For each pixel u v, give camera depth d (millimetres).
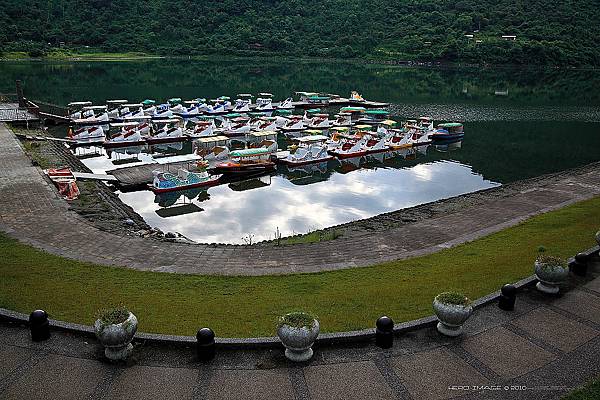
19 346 11914
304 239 25250
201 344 11367
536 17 145875
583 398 10211
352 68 134000
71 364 11297
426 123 59750
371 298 15047
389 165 45438
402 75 122312
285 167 43938
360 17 158625
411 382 10883
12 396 10242
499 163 45781
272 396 10398
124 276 16984
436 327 12883
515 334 12758
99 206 29000
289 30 156000
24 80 99188
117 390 10484
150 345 11984
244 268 18344
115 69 122000
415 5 161250
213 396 10375
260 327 13086
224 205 33312
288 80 114000
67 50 138750
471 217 26297
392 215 29891
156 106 71188
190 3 161125
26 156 36281
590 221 23141
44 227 22328
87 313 13734
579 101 84250
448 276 16891
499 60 133125
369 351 11969
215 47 148500
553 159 47094
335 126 62094
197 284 16406
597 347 12219
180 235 27312
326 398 10367
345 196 35906
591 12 146250
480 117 68812
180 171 37062
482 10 152125
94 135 50438
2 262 17625
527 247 19734
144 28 153125
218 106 71562
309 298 15156
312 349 11953
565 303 14352
